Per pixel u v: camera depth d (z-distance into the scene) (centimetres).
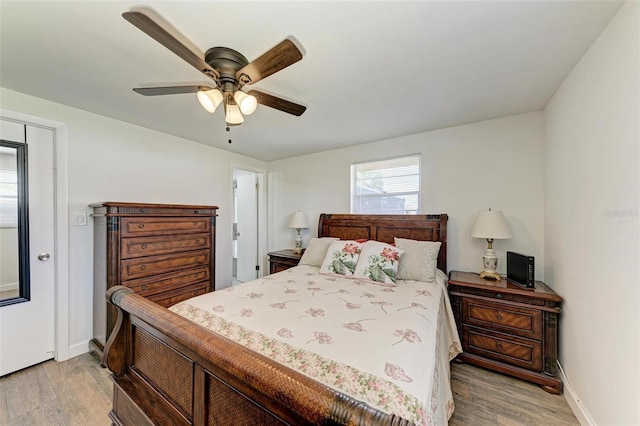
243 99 144
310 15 122
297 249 376
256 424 74
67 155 227
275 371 69
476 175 265
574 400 163
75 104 222
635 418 108
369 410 56
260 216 443
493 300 211
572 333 169
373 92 201
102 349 218
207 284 290
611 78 125
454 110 235
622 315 117
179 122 265
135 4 115
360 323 141
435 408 99
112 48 148
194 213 279
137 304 118
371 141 330
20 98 202
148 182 285
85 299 236
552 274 207
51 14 121
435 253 251
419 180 301
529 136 239
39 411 166
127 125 267
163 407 106
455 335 215
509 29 131
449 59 158
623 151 116
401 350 115
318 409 58
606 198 129
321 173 381
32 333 213
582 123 155
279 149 370
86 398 178
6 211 205
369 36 137
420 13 121
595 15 121
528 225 239
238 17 122
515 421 158
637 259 107
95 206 229
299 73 174
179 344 98
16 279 209
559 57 155
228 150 375
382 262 236
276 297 183
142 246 233
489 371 210
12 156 206
